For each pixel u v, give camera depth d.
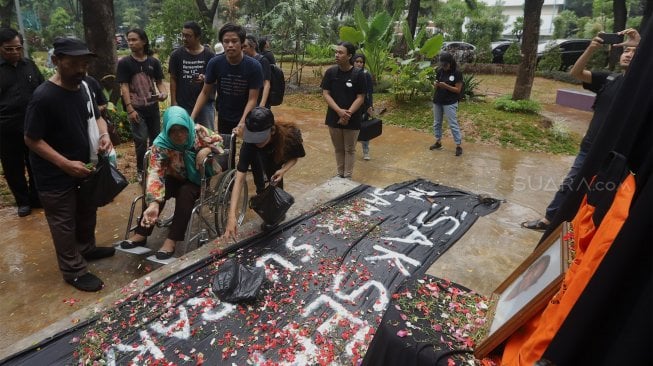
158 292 2.73
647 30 1.33
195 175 3.33
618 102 1.46
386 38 11.09
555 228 1.79
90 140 3.09
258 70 4.09
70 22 29.98
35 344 2.27
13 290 3.06
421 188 4.99
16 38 3.80
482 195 4.84
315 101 10.44
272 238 3.44
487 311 1.81
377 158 6.40
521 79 8.84
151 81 5.01
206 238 3.69
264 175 3.38
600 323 1.07
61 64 2.76
